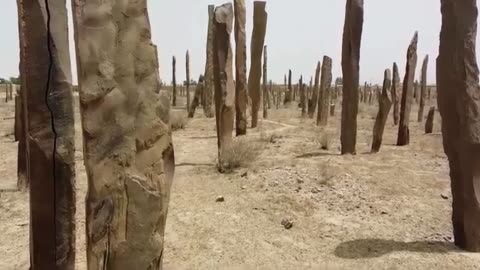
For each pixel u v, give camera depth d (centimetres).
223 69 830
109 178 287
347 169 813
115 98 287
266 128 1485
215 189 707
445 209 634
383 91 1029
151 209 302
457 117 468
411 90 1173
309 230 551
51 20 307
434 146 1147
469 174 471
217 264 459
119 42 288
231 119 845
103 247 288
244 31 1254
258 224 566
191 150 1095
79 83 281
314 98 2033
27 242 520
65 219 319
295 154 974
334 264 450
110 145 287
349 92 969
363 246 498
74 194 325
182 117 1670
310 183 719
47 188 313
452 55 462
